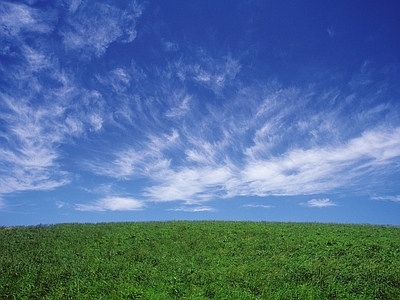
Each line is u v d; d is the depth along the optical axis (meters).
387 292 17.70
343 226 34.75
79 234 31.08
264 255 24.78
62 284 19.50
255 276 20.06
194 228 32.88
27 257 24.59
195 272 20.91
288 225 35.16
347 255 24.11
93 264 22.88
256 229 32.25
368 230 31.98
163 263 22.81
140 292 17.89
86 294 18.02
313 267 21.42
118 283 19.34
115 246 27.38
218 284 19.00
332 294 17.64
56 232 32.25
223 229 32.12
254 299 17.06
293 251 25.48
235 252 25.36
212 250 25.94
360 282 19.05
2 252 25.89
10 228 35.62
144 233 30.91
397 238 28.66
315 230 31.89
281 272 20.67
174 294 17.91
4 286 18.97
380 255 24.00
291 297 17.38
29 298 17.98
